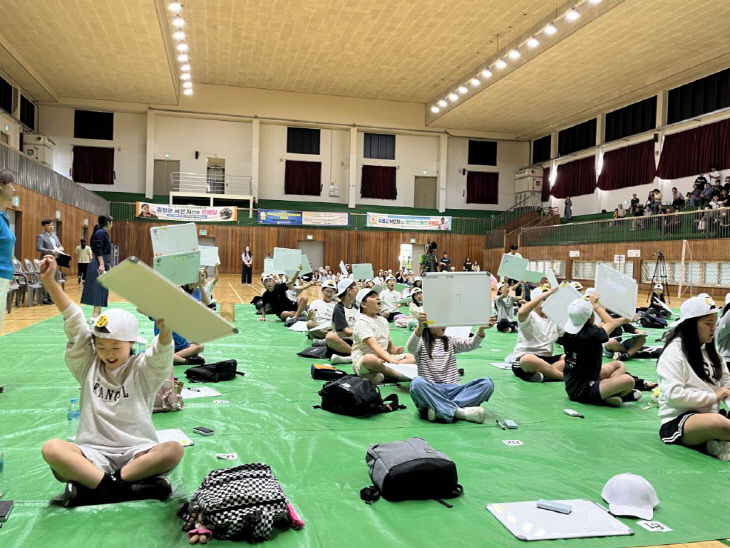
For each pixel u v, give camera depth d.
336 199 32.28
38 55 23.08
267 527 2.45
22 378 5.53
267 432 4.05
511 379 6.29
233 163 31.00
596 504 2.90
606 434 4.21
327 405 4.71
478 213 33.94
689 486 3.21
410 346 4.95
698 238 19.12
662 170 24.73
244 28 22.56
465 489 3.11
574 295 5.91
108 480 2.70
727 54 20.73
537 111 29.72
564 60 22.28
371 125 32.22
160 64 23.86
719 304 17.08
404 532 2.58
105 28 20.19
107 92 28.12
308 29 22.47
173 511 2.71
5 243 4.56
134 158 30.14
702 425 3.67
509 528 2.61
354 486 3.11
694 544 2.53
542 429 4.33
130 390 2.85
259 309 12.34
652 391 5.70
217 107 30.44
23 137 26.23
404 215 30.88
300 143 31.92
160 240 6.23
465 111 29.83
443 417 4.45
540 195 33.50
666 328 11.63
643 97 25.78
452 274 4.69
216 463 3.38
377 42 23.55
